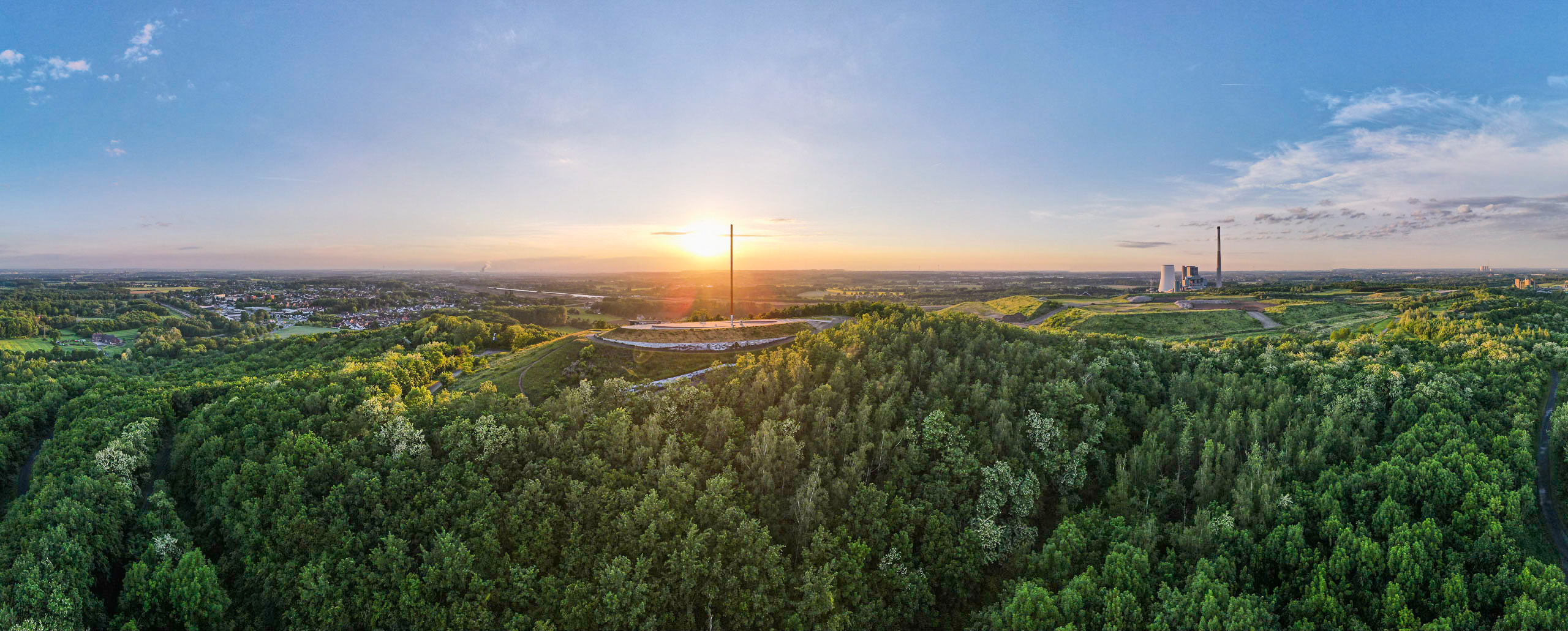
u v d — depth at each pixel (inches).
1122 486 3599.9
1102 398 4404.5
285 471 3425.2
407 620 3075.8
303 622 2989.7
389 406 4269.2
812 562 3299.7
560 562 3344.0
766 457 3663.9
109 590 3139.8
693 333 6038.4
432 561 3154.5
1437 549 2945.4
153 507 3513.8
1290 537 3083.2
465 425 3784.5
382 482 3521.2
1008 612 2942.9
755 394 4288.9
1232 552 3152.1
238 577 3157.0
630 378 5073.8
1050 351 4864.7
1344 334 6860.2
